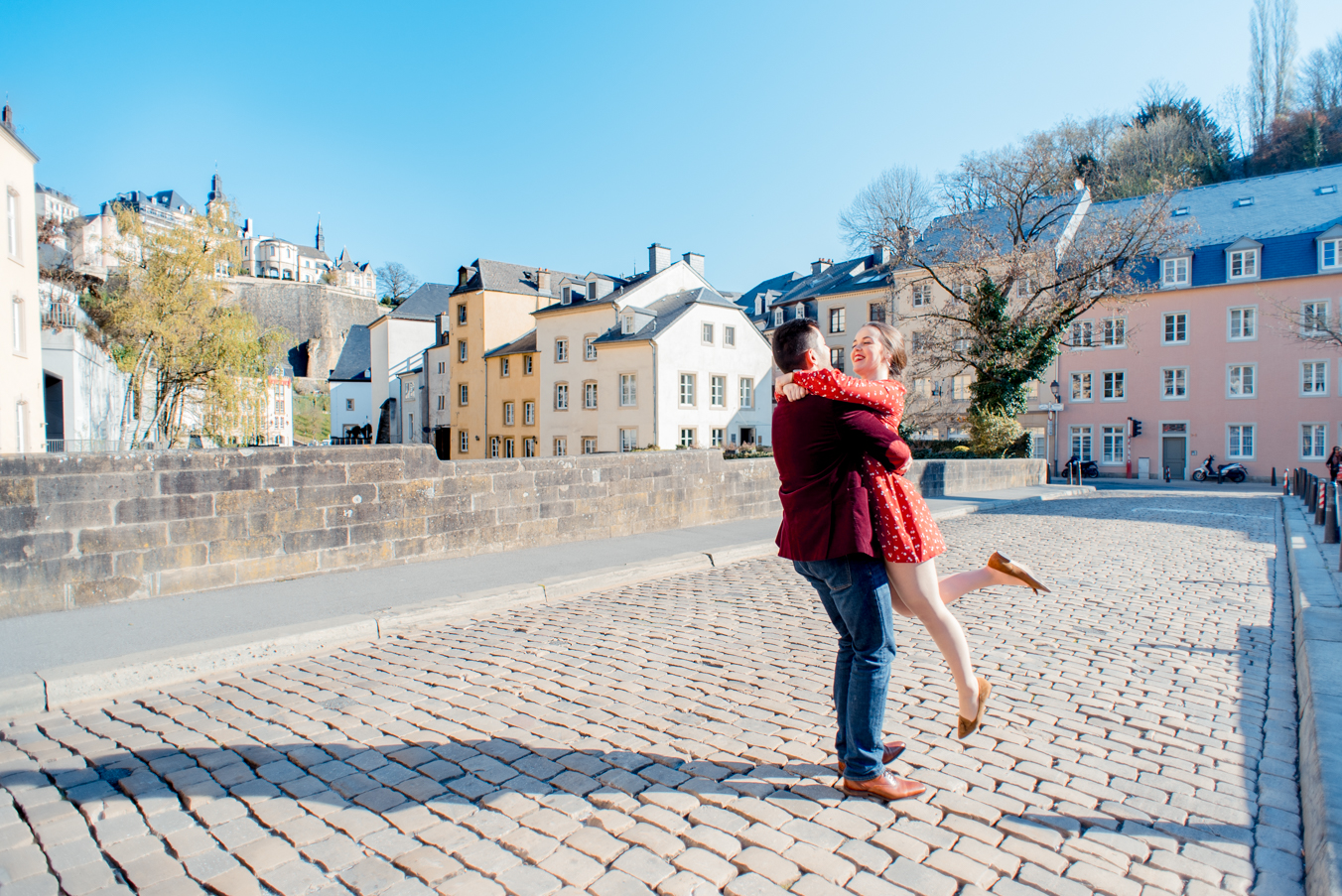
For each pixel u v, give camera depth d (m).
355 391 86.81
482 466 9.31
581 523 10.60
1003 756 3.37
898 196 38.22
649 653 5.18
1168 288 40.66
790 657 5.04
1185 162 52.56
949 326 33.78
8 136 21.77
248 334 32.88
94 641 5.11
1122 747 3.48
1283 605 6.79
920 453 37.09
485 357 52.88
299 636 5.43
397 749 3.48
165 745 3.57
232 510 7.12
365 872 2.46
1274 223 39.72
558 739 3.59
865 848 2.59
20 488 5.91
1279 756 3.39
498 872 2.46
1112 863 2.50
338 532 7.93
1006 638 5.53
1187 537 12.30
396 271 127.56
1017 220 33.97
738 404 44.31
